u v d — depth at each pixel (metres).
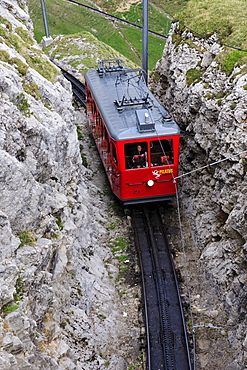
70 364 10.54
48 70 15.96
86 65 39.03
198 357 12.79
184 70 21.44
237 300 13.49
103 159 21.47
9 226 9.34
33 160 11.41
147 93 20.08
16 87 12.14
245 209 13.51
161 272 16.31
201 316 14.21
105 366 12.18
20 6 22.50
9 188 9.89
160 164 17.77
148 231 18.72
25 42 16.72
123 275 16.41
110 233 18.75
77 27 62.97
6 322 8.56
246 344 11.84
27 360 8.66
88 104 25.84
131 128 17.41
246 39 19.09
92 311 13.77
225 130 15.80
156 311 14.58
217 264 15.48
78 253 14.66
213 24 21.75
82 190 17.97
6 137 10.31
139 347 13.15
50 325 10.80
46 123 12.59
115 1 69.50
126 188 18.05
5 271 8.97
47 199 11.68
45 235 11.58
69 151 14.94
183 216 19.52
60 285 11.98
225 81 17.72
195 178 19.38
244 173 14.46
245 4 23.53
